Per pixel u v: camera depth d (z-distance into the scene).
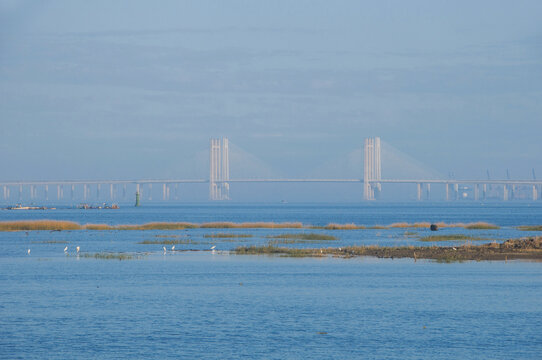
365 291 181.88
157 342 126.69
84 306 160.38
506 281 198.75
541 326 139.00
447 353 119.69
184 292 180.62
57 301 166.88
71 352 120.31
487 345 124.62
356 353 119.94
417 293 178.12
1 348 122.56
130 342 126.69
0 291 182.62
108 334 132.50
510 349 121.88
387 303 164.25
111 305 161.62
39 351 120.88
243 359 116.25
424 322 143.00
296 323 142.00
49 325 140.00
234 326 139.25
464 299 169.38
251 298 171.50
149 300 168.50
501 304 162.50
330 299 169.62
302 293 178.62
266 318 147.00
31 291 182.38
